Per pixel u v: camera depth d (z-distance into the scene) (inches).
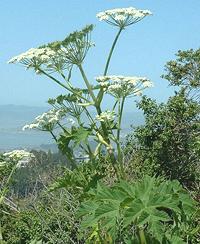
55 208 132.7
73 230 118.5
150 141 180.5
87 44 94.4
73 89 95.0
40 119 101.3
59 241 116.8
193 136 177.0
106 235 77.1
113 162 88.6
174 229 67.6
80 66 94.7
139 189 65.9
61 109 98.0
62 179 94.4
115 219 65.1
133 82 88.5
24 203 152.4
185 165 177.0
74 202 119.0
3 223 141.4
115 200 66.0
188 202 66.4
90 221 65.6
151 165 169.9
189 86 201.6
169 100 183.9
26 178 154.0
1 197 119.3
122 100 89.6
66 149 95.6
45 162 155.7
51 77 96.3
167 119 179.8
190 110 179.9
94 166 94.3
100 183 69.6
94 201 67.2
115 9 96.2
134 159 171.2
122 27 95.8
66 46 94.3
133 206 63.6
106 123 88.6
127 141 179.6
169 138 176.2
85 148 94.6
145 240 66.8
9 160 129.6
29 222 136.3
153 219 62.8
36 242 120.6
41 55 94.7
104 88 91.7
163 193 65.5
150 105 182.7
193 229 71.6
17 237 134.8
